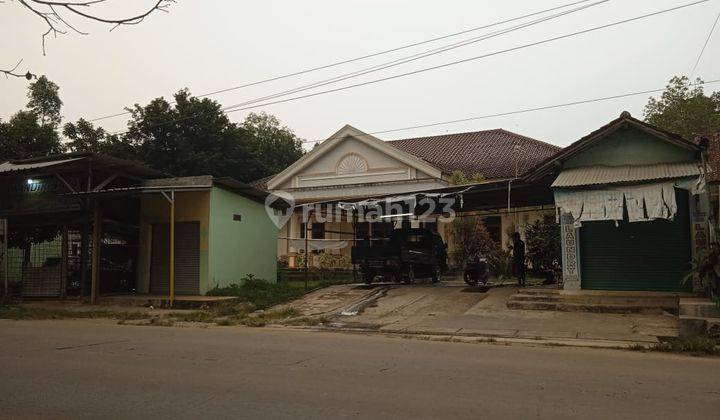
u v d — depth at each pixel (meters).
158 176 18.91
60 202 18.27
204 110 35.31
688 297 13.04
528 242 19.42
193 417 5.11
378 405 5.46
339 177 28.38
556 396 5.84
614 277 14.38
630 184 12.88
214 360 7.83
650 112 36.19
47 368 7.26
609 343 9.92
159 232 18.78
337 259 26.67
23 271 18.77
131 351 8.60
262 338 10.24
